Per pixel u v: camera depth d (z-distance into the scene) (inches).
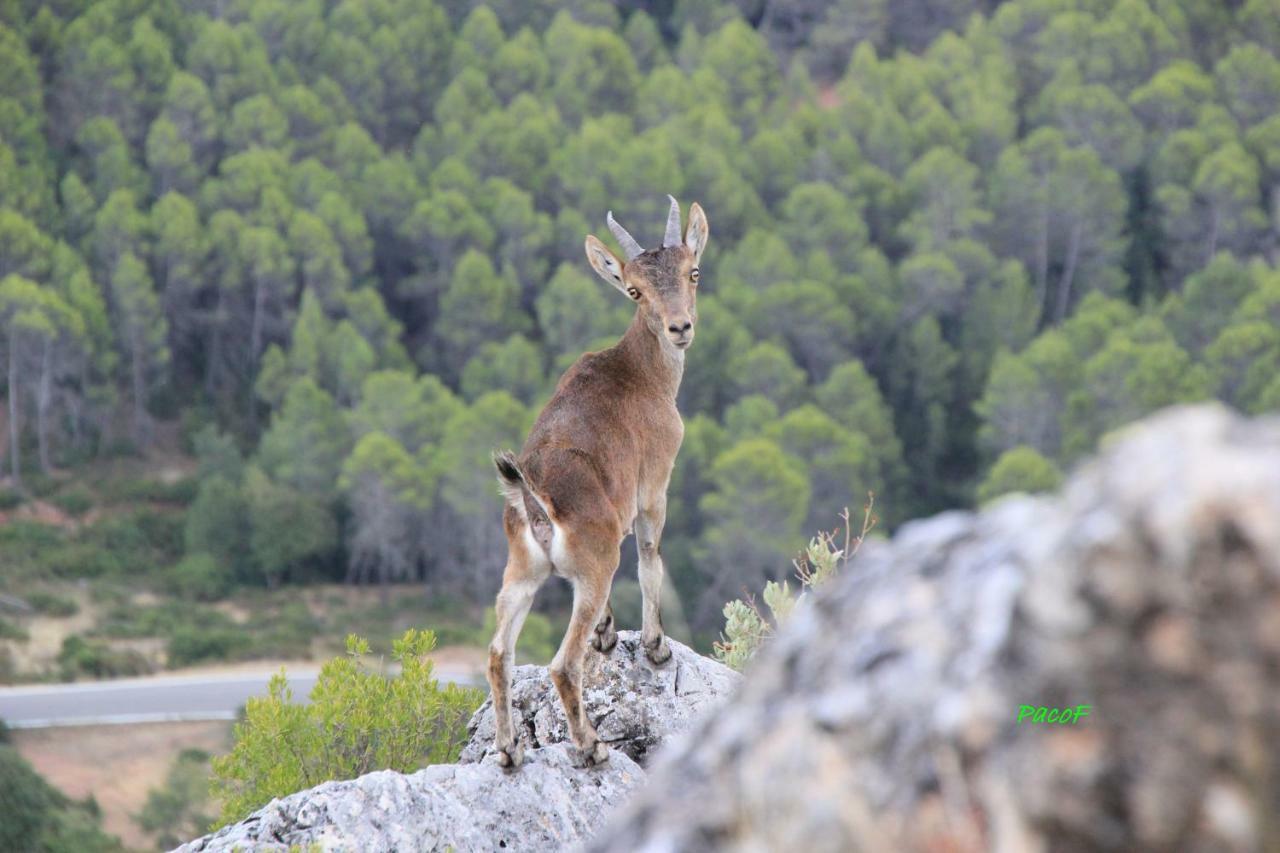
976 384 7121.1
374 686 608.1
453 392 7539.4
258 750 592.1
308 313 7101.4
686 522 5659.5
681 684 551.5
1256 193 7711.6
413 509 5979.3
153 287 7308.1
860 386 6535.4
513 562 475.8
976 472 7057.1
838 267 7657.5
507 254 7721.5
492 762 485.1
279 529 5954.7
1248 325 6151.6
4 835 2802.7
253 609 5757.9
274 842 437.4
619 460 505.0
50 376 6747.1
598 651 553.3
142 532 6250.0
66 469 6678.2
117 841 3009.4
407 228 7765.8
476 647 5403.5
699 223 590.2
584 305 6988.2
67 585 5689.0
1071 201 7711.6
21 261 7066.9
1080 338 6840.6
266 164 7765.8
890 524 6343.5
